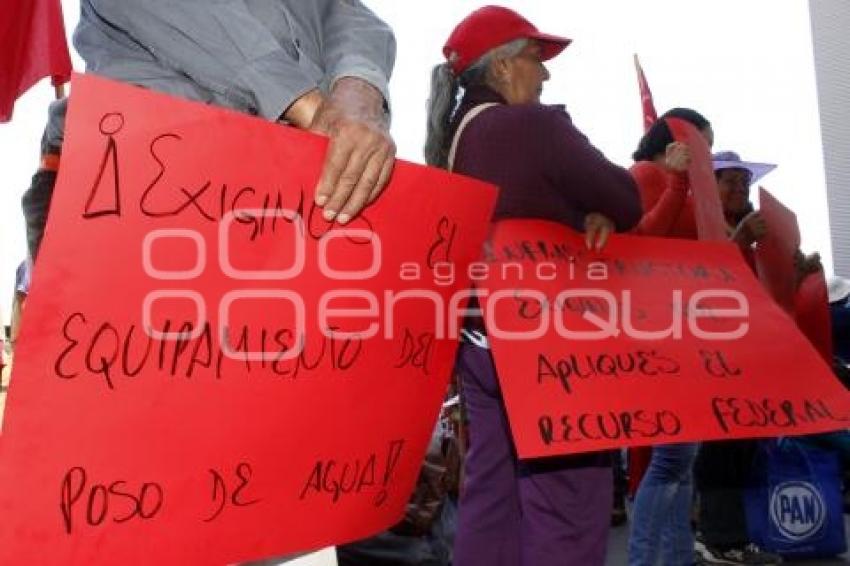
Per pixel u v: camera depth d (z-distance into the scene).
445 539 2.24
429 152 1.90
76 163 0.70
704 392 1.36
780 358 1.45
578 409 1.28
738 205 2.94
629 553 2.28
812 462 2.91
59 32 2.17
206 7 0.89
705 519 2.92
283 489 0.86
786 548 2.85
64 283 0.69
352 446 0.93
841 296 3.59
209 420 0.79
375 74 0.99
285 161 0.83
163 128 0.75
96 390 0.72
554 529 1.52
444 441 2.31
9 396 0.67
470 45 1.79
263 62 0.88
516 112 1.58
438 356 1.03
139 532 0.75
